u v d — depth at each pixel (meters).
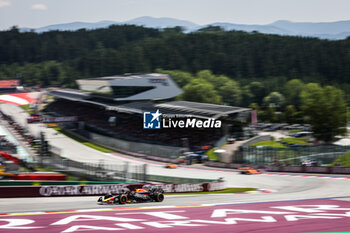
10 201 31.33
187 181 54.34
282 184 53.69
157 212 21.52
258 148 80.69
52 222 18.47
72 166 56.91
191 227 17.14
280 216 19.88
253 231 16.39
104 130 123.81
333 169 64.00
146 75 141.00
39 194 35.50
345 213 20.83
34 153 84.81
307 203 25.61
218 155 86.12
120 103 134.75
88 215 20.55
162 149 94.12
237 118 104.81
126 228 16.98
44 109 185.00
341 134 108.50
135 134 112.75
